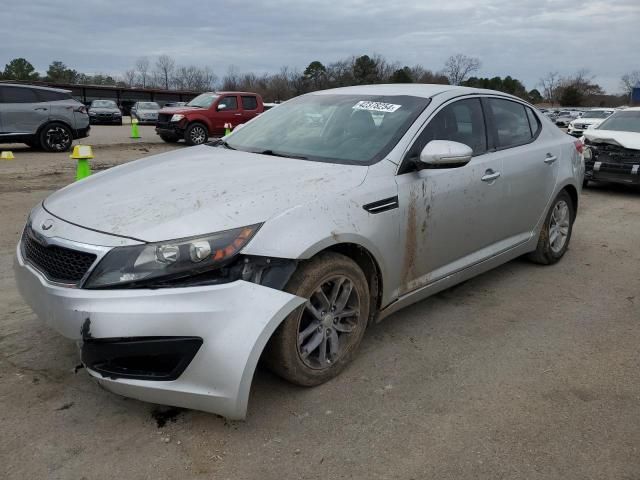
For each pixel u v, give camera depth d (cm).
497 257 444
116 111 3397
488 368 335
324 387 309
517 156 447
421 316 408
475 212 399
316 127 398
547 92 8756
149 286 249
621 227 716
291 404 291
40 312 272
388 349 355
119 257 251
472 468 247
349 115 396
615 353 359
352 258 324
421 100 392
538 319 409
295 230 276
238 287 257
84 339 248
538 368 337
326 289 306
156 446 257
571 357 352
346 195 307
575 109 5138
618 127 993
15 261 302
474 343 367
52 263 270
